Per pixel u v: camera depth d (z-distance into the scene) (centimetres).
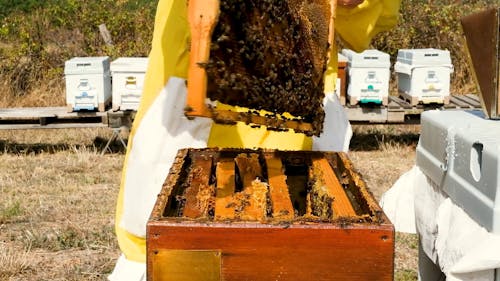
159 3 306
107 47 1042
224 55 175
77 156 798
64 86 1027
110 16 1088
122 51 1050
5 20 1116
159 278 170
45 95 1010
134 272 297
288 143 302
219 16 163
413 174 268
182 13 288
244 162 246
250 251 170
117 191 657
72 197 629
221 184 218
